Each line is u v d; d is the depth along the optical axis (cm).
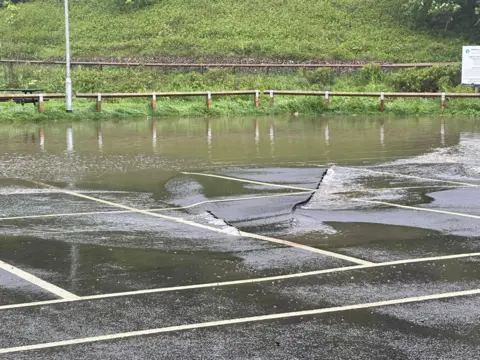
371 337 548
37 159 1619
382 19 5900
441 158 1606
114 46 5362
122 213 1034
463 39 5569
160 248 832
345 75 4184
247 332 560
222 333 559
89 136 2112
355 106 2991
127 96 2848
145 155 1683
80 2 6606
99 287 684
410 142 1930
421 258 780
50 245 848
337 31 5609
